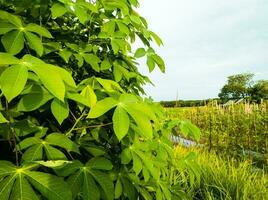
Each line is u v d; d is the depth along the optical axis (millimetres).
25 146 1152
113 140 1480
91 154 1499
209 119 9594
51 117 1499
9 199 961
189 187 3529
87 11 1671
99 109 1021
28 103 1031
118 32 1704
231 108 9273
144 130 1013
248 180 3828
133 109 1047
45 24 1619
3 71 969
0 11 1256
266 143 7520
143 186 1586
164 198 1670
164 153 1615
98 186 1281
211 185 3639
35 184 1011
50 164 1076
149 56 1785
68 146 1197
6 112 1134
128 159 1338
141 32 1805
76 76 1752
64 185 1033
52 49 1477
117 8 1799
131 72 1776
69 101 1536
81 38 1812
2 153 1370
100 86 1377
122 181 1396
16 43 1210
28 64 923
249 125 8477
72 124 1498
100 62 1768
